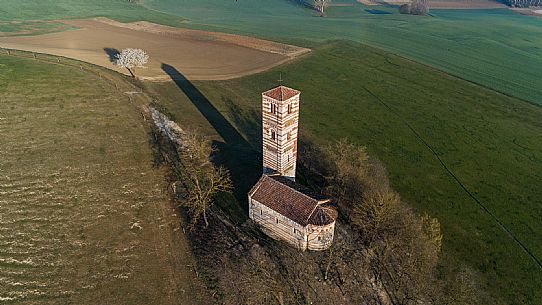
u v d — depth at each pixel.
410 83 117.06
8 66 102.62
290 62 130.38
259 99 103.25
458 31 179.12
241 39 153.88
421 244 52.47
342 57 136.62
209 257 54.38
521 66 135.38
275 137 59.75
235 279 50.78
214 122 89.81
